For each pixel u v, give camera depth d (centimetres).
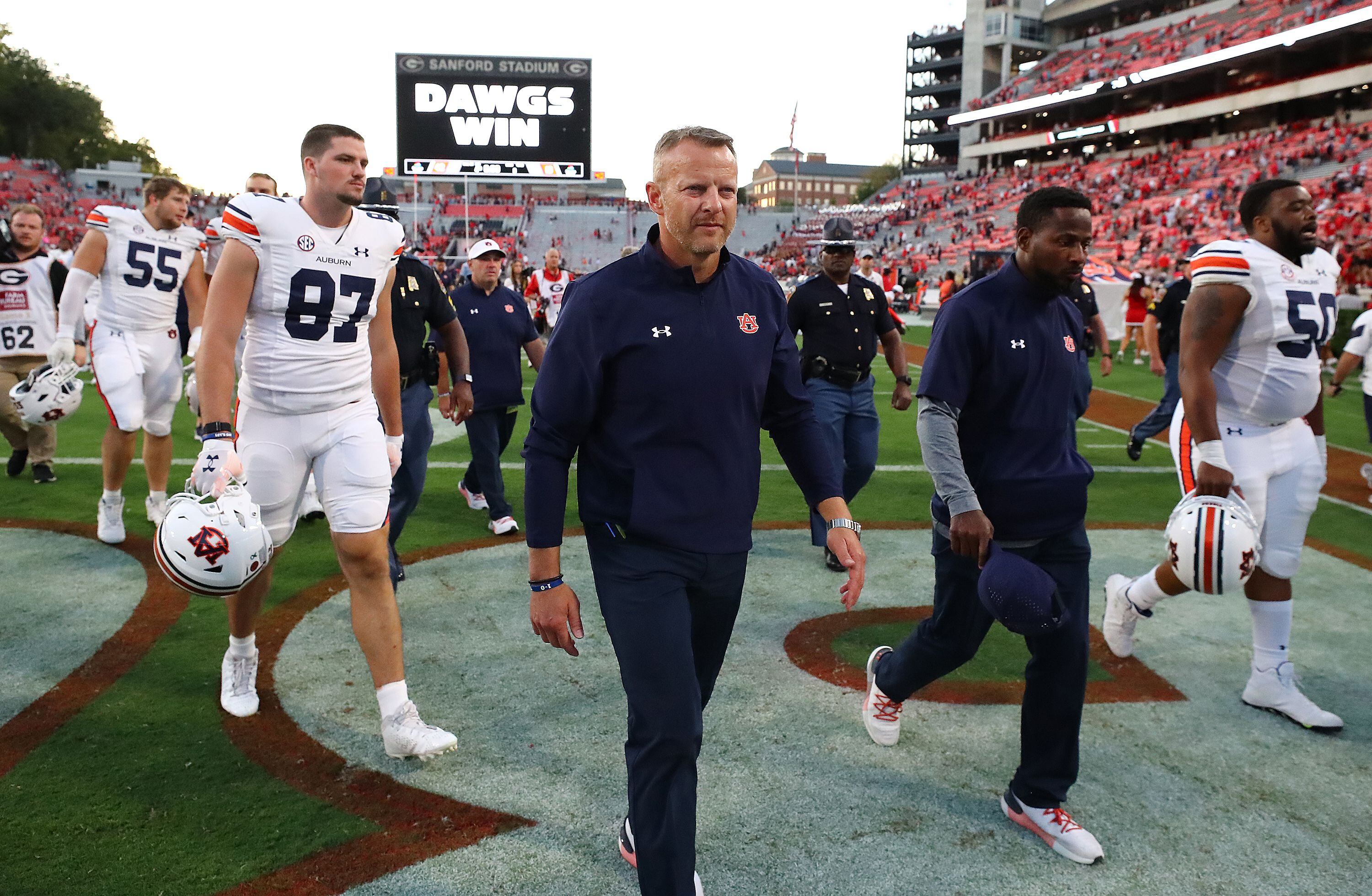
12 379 630
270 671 350
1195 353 315
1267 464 328
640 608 208
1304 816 270
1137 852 251
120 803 260
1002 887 235
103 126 8300
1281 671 333
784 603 446
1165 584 355
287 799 265
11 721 308
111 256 488
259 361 292
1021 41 7494
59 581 448
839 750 303
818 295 500
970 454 260
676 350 206
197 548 257
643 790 204
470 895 226
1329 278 330
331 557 492
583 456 221
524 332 541
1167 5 6581
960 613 267
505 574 478
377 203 438
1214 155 4775
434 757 291
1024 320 251
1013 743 310
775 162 13025
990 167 7219
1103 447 890
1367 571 505
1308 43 4609
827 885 234
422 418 438
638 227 5338
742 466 217
